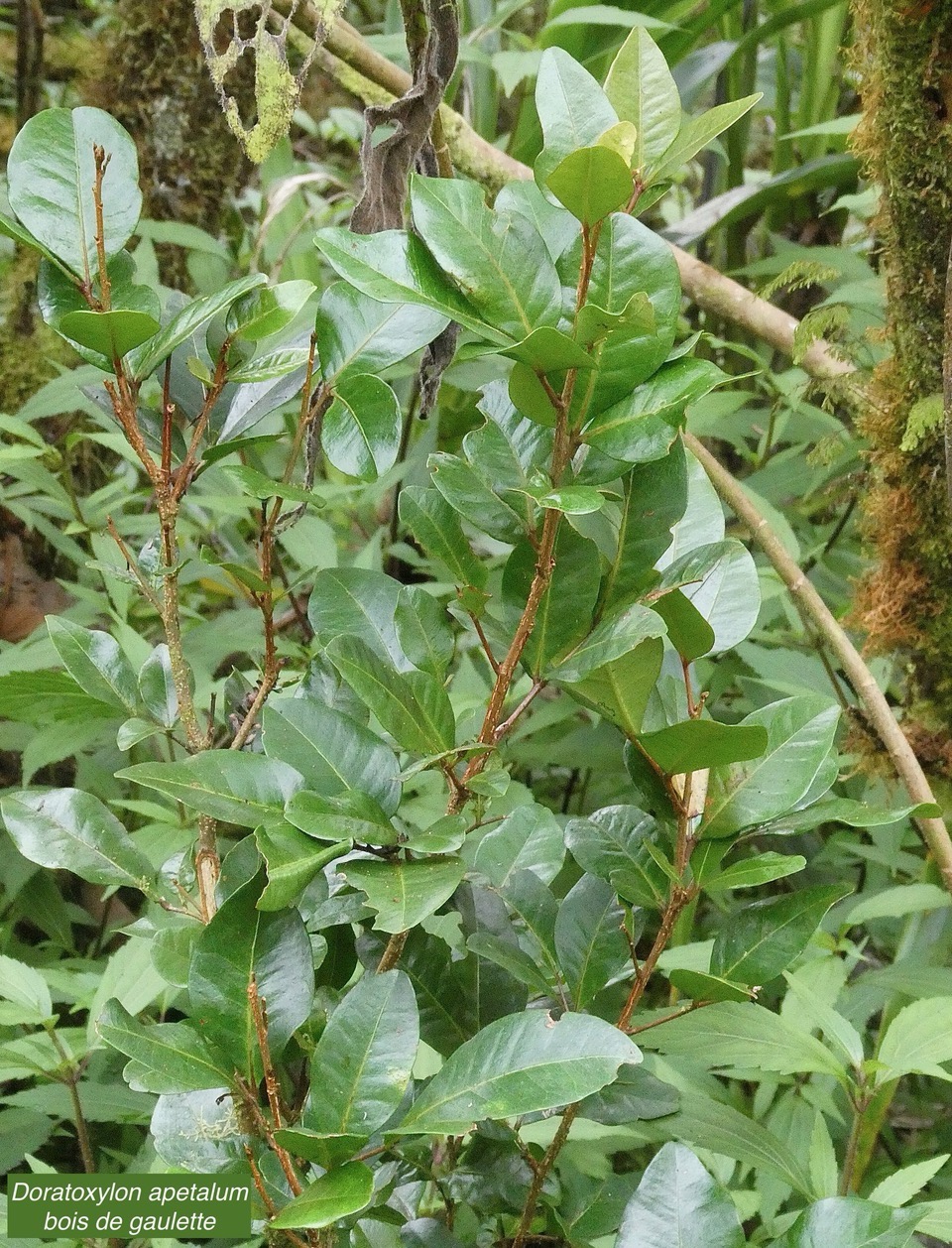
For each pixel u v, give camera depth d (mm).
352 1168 677
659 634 696
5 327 1801
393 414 755
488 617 785
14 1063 1017
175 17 1757
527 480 755
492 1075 691
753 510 1110
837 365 1229
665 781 758
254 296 765
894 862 1293
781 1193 1034
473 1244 880
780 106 2008
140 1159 1069
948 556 1056
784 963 783
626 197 668
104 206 763
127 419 759
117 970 1059
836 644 1086
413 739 738
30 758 1272
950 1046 967
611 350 703
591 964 823
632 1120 812
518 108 1889
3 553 1750
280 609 1682
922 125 956
